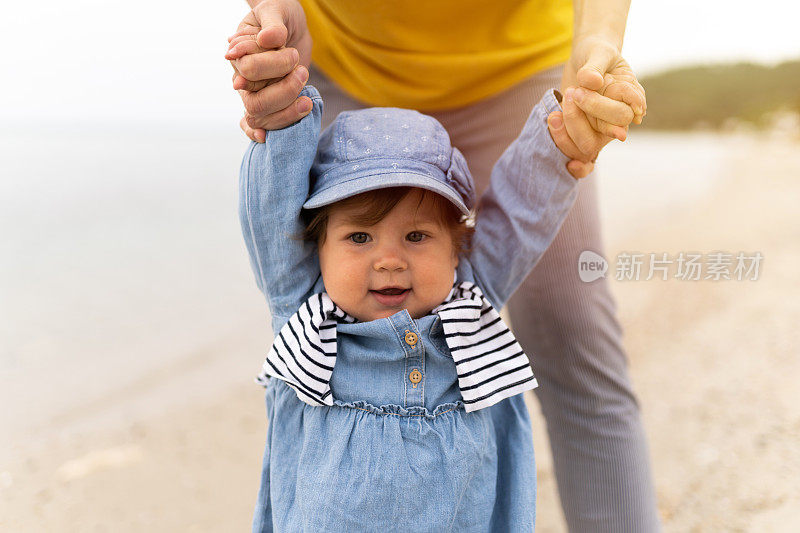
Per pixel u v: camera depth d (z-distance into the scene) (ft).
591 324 5.27
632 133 87.86
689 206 28.45
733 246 19.89
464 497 4.24
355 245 4.29
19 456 9.08
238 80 3.81
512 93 5.44
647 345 12.43
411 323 4.25
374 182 4.13
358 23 5.16
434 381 4.33
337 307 4.39
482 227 4.75
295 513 4.32
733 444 8.96
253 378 11.66
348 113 4.66
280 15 4.27
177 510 7.97
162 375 11.75
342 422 4.23
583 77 3.77
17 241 21.99
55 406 10.46
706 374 11.10
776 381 10.68
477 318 4.44
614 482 5.41
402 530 4.08
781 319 13.23
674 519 7.50
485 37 5.23
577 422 5.47
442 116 5.58
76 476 8.62
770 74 86.69
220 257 20.34
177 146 58.34
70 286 17.15
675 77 93.76
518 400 4.69
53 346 13.09
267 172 4.19
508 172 4.61
